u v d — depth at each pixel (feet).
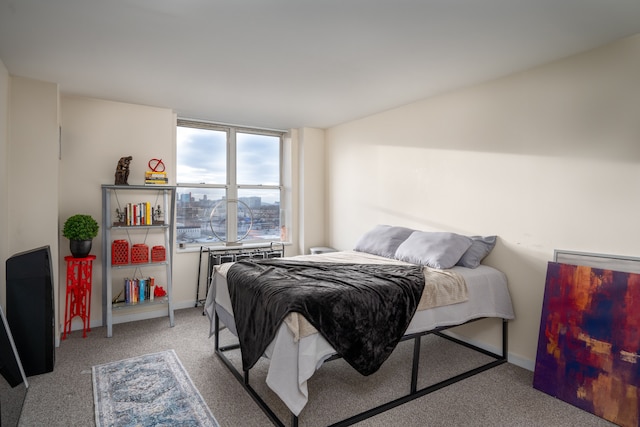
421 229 12.73
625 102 7.88
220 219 16.25
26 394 7.95
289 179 17.38
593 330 7.79
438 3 6.44
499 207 10.32
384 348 7.25
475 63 9.26
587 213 8.50
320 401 7.91
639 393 6.97
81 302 11.53
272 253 15.87
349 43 8.12
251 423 7.05
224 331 12.09
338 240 16.81
